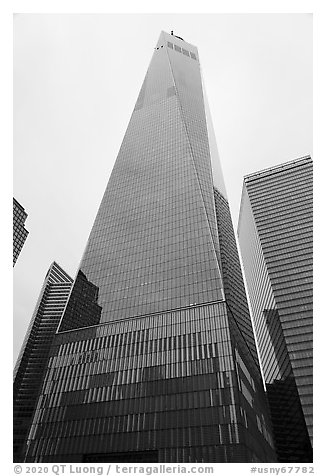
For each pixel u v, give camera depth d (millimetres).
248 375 104812
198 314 103188
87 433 92938
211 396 85625
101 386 100375
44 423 100312
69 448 92375
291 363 133250
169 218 137625
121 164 177625
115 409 93688
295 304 146000
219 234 132625
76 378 106125
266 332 170625
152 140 180000
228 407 82438
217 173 173375
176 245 126500
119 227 146750
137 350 103438
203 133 182250
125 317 114438
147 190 155375
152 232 136500
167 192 148625
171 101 197500
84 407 98250
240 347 106125
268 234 173250
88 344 113375
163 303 111938
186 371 92438
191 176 148875
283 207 180500
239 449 76125
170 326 104250
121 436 88438
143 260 128750
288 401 140625
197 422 82938
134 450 84875
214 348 93625
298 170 194000
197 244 123000
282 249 164375
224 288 111625
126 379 98312
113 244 141375
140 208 149375
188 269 117125
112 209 156625
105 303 122500
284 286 152875
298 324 140625
